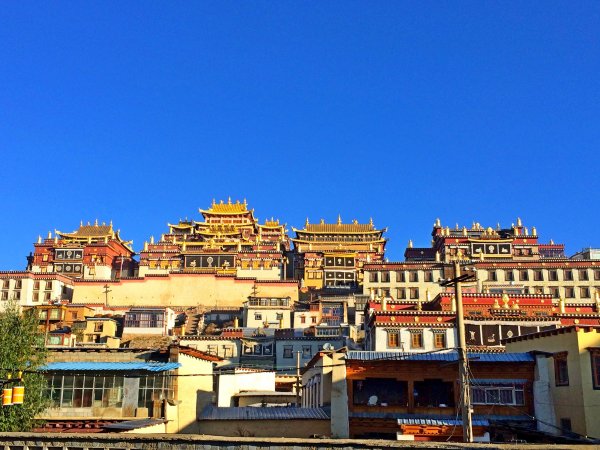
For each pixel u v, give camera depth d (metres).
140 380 42.12
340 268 132.00
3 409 36.09
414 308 79.50
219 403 52.31
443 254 127.38
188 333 96.38
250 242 142.38
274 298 104.38
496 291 105.75
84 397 41.97
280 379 65.44
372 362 42.28
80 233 146.25
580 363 37.97
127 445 29.00
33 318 40.88
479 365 41.66
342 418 40.62
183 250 134.38
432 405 41.72
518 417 40.66
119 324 97.44
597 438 36.34
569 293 108.19
